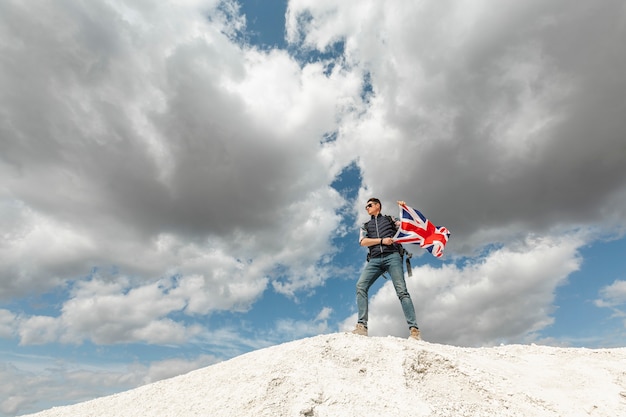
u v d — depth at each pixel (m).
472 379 4.63
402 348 4.98
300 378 4.32
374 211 6.82
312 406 3.87
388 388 4.22
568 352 6.10
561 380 5.07
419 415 3.79
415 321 5.95
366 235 6.69
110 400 5.39
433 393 4.26
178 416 4.20
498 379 4.80
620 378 5.08
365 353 4.88
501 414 4.06
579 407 4.46
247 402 4.02
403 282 6.17
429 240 6.70
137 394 5.30
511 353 6.05
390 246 6.41
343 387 4.17
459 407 4.05
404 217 6.75
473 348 6.10
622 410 4.40
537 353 6.09
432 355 4.91
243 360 5.37
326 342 5.19
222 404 4.14
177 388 5.09
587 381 5.02
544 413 4.24
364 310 6.13
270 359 4.99
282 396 4.04
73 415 5.14
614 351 6.12
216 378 4.97
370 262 6.45
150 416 4.41
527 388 4.74
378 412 3.81
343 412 3.79
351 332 5.84
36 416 5.47
